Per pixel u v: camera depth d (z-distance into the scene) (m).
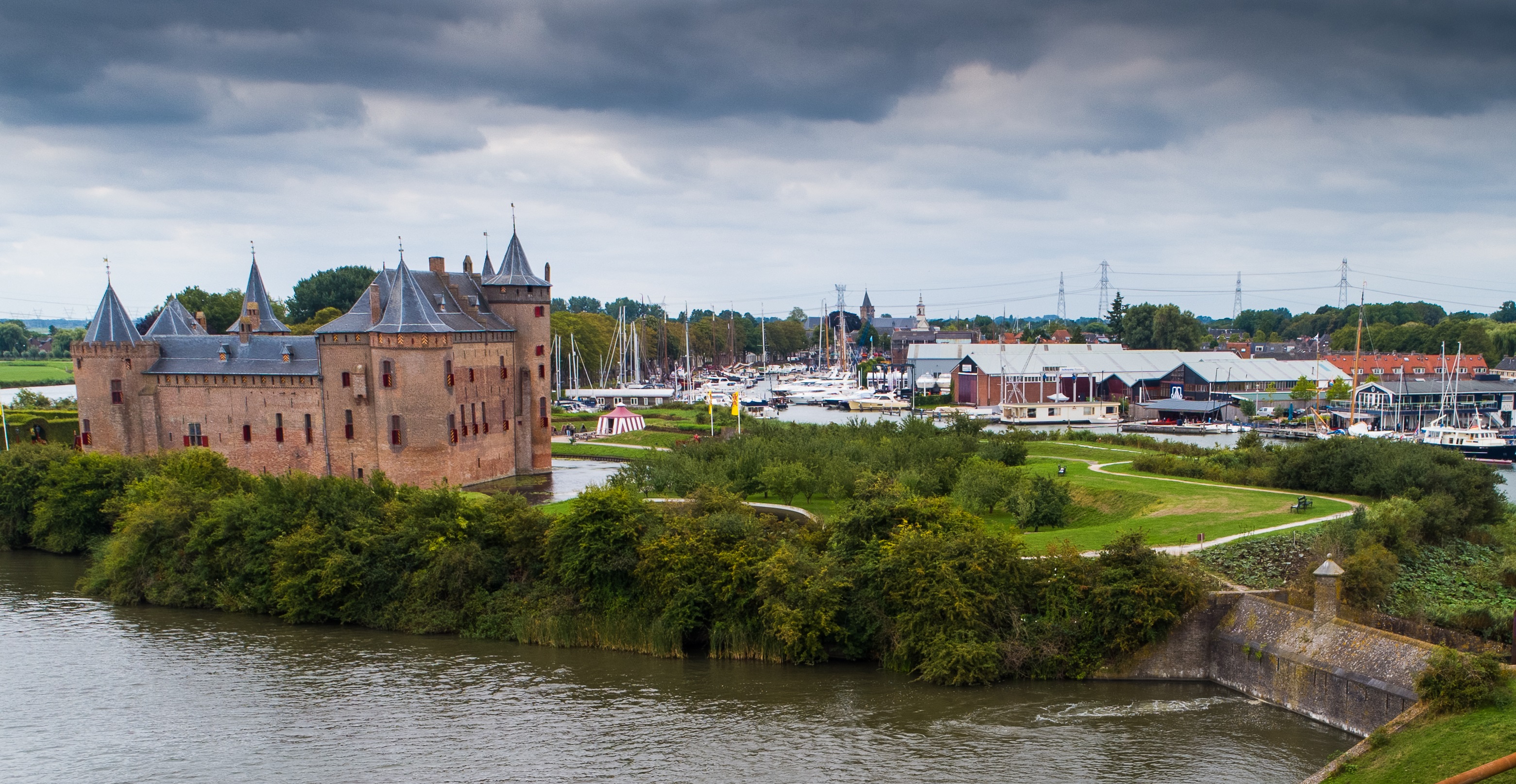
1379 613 50.78
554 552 62.53
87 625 63.97
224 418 98.44
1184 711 46.62
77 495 84.00
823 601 54.44
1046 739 43.81
